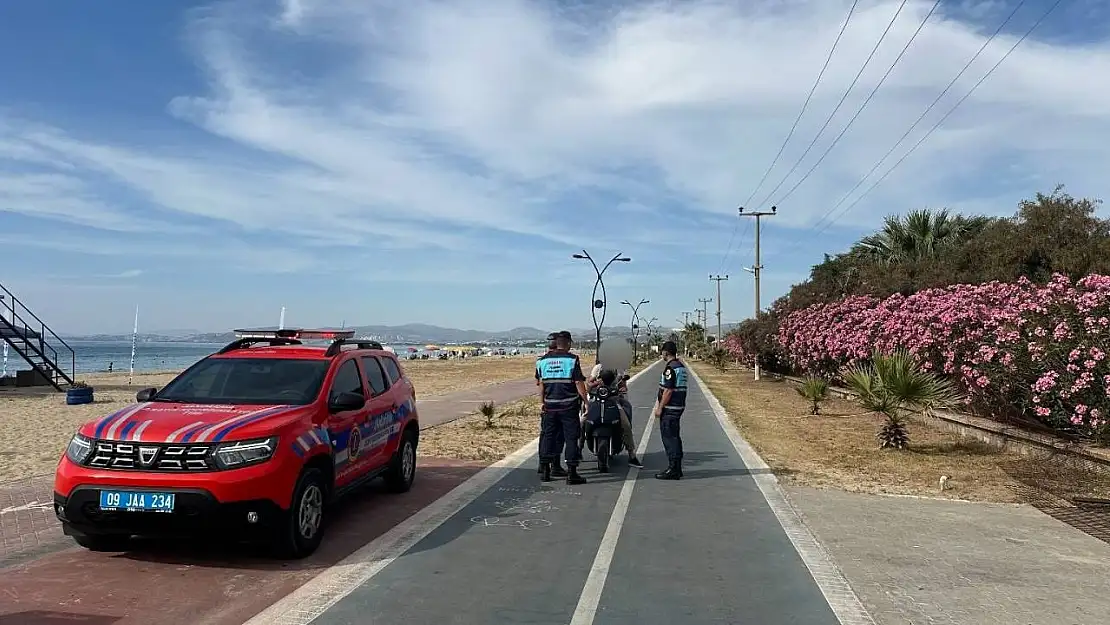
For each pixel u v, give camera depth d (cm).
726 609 508
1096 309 988
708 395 2712
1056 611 506
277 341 820
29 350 2992
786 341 3067
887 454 1206
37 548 641
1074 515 783
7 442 1374
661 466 1116
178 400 692
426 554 636
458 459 1171
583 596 532
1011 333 1126
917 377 1257
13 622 472
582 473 1051
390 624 477
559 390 978
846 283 2909
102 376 4453
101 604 507
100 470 564
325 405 694
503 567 599
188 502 550
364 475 773
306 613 495
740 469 1078
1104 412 966
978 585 559
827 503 845
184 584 551
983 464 1093
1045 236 1717
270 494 575
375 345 915
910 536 698
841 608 511
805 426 1656
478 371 5603
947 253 2223
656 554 639
